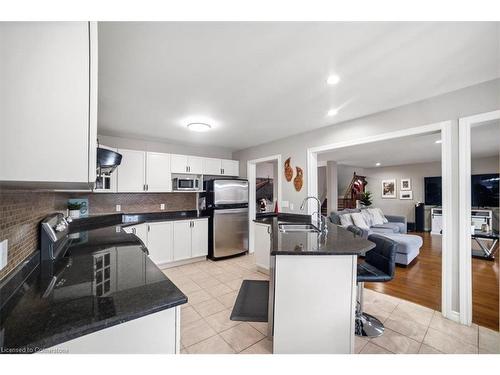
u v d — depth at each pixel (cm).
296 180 370
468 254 202
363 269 197
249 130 348
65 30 70
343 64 174
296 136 372
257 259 356
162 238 369
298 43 149
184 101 241
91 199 359
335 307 159
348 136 300
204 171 445
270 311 183
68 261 141
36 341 64
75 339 71
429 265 381
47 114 68
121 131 354
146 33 139
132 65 175
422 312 228
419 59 166
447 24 131
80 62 71
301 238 199
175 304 88
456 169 209
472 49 154
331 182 625
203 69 181
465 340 183
